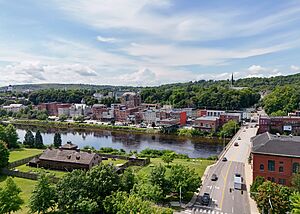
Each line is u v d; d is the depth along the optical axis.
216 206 56.44
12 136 120.00
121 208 43.47
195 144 139.12
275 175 66.94
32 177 75.75
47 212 52.06
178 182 58.59
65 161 86.12
